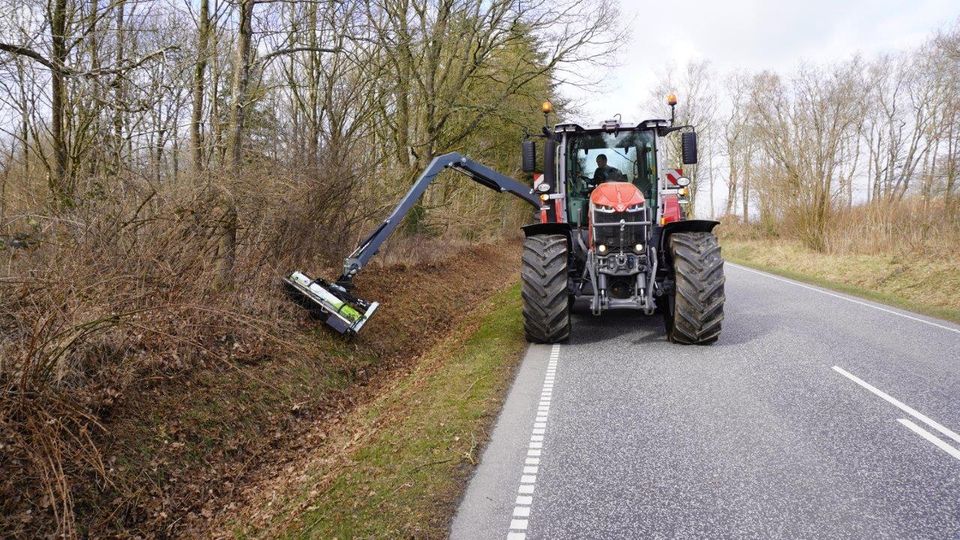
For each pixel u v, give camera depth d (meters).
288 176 7.78
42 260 4.97
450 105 15.51
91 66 7.75
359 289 9.44
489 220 21.81
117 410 4.41
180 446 4.47
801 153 18.34
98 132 7.41
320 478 4.25
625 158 8.35
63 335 4.01
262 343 6.23
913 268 13.06
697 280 7.06
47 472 3.50
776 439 4.28
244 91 7.37
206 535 3.80
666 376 5.97
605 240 7.15
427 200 17.67
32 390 3.86
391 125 14.90
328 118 10.98
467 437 4.58
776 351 6.79
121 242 5.50
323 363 6.65
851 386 5.39
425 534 3.26
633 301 7.19
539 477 3.90
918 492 3.44
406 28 12.52
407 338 8.76
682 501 3.49
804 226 18.56
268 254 7.50
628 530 3.22
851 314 9.18
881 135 33.91
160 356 5.06
